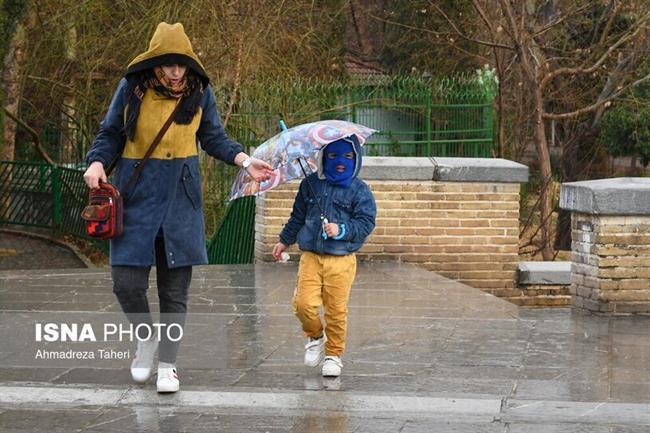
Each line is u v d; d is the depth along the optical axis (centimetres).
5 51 2362
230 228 1769
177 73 773
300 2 2611
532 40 2645
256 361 895
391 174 1437
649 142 3291
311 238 816
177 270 800
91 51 2606
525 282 1458
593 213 1116
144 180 785
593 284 1134
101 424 728
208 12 2398
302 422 728
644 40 2745
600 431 704
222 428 715
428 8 3378
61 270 1407
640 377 846
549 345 964
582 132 3178
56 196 2652
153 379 838
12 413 754
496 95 2569
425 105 2291
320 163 815
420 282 1298
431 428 711
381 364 884
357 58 4200
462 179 1445
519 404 765
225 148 804
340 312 829
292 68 2509
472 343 967
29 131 2747
